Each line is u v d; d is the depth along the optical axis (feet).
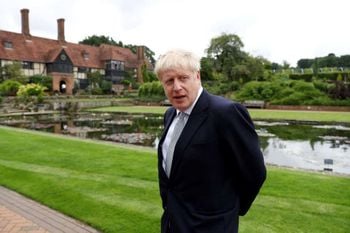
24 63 134.00
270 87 95.20
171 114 5.61
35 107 89.92
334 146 30.91
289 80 99.86
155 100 112.88
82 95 131.54
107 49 171.73
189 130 4.81
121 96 135.74
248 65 114.32
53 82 138.10
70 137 31.96
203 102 4.84
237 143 4.67
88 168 18.99
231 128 4.63
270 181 15.76
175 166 4.95
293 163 24.14
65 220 11.96
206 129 4.71
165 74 4.89
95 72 155.43
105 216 12.09
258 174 4.86
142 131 43.14
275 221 11.36
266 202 13.11
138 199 13.80
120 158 21.34
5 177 17.53
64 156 22.30
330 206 12.63
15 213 12.60
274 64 167.12
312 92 86.17
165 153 5.34
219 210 4.86
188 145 4.78
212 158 4.73
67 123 54.03
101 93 146.00
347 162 24.31
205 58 123.65
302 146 31.01
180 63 4.76
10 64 122.83
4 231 11.00
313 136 37.17
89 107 100.32
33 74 136.87
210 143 4.69
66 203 13.47
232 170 4.94
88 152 23.45
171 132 5.27
